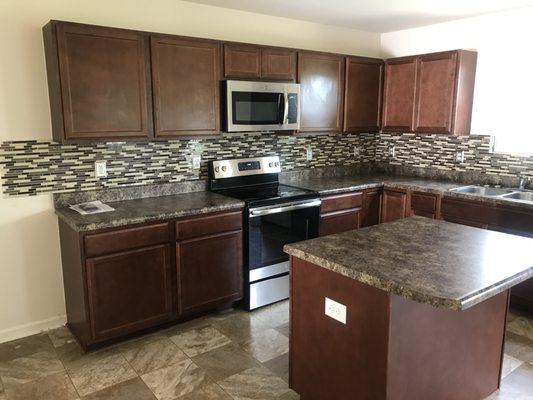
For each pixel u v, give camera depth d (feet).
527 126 12.17
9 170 9.26
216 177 11.80
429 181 13.98
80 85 8.81
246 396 7.77
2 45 8.84
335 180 14.17
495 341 7.59
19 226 9.54
